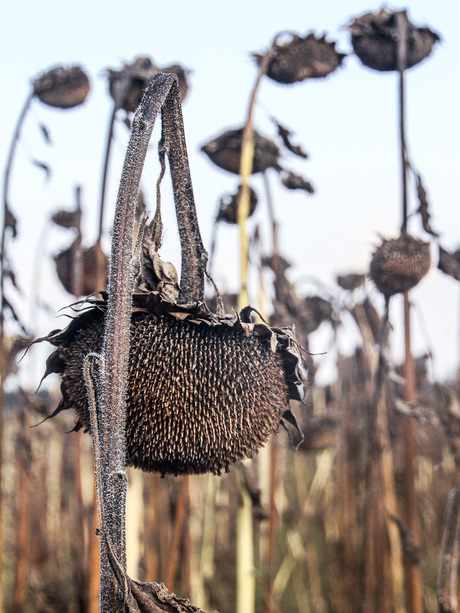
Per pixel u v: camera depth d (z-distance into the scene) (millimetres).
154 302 2127
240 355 2154
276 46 4621
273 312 5414
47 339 2113
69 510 8758
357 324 6805
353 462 7637
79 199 5203
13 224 5328
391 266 4148
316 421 6520
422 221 4348
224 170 5051
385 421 5871
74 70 5352
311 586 7953
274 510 5430
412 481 4699
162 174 2186
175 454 2072
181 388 2061
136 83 4543
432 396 7332
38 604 6250
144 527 6289
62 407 2186
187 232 2225
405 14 4633
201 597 5848
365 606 5629
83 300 2055
